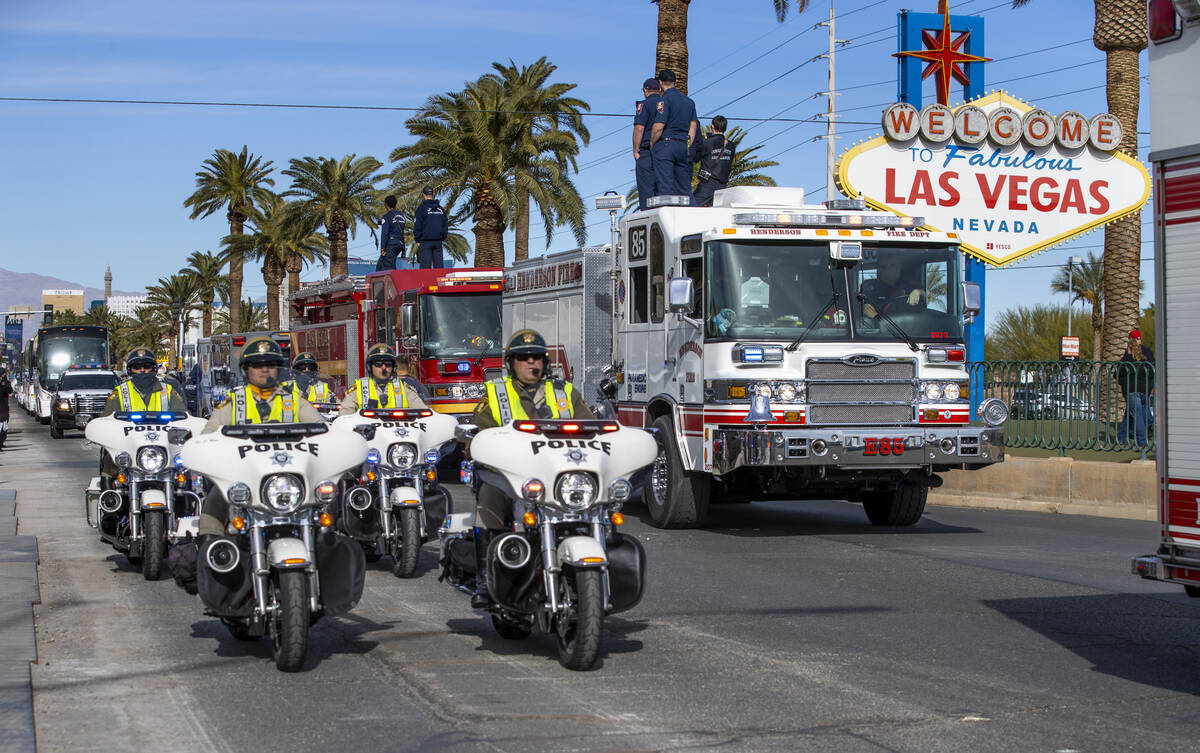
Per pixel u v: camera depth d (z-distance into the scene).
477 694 6.61
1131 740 5.80
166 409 10.95
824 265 13.02
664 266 13.91
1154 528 14.14
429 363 22.62
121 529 10.51
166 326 105.75
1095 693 6.67
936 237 13.28
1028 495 16.59
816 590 9.85
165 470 10.25
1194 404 6.50
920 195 20.45
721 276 12.84
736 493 14.10
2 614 8.64
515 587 7.14
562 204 41.56
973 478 17.34
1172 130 6.60
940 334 13.20
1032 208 20.88
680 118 17.08
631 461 7.08
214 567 6.94
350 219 56.19
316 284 30.30
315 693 6.64
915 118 20.23
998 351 77.62
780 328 12.80
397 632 8.27
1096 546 12.51
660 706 6.38
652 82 17.28
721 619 8.67
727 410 12.72
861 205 14.01
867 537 13.26
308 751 5.60
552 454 6.87
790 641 7.96
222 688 6.74
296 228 56.50
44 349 52.69
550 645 7.86
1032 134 20.69
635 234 14.62
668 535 13.41
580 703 6.43
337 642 7.95
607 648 7.75
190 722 6.07
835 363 12.78
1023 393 17.22
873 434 12.62
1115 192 21.09
